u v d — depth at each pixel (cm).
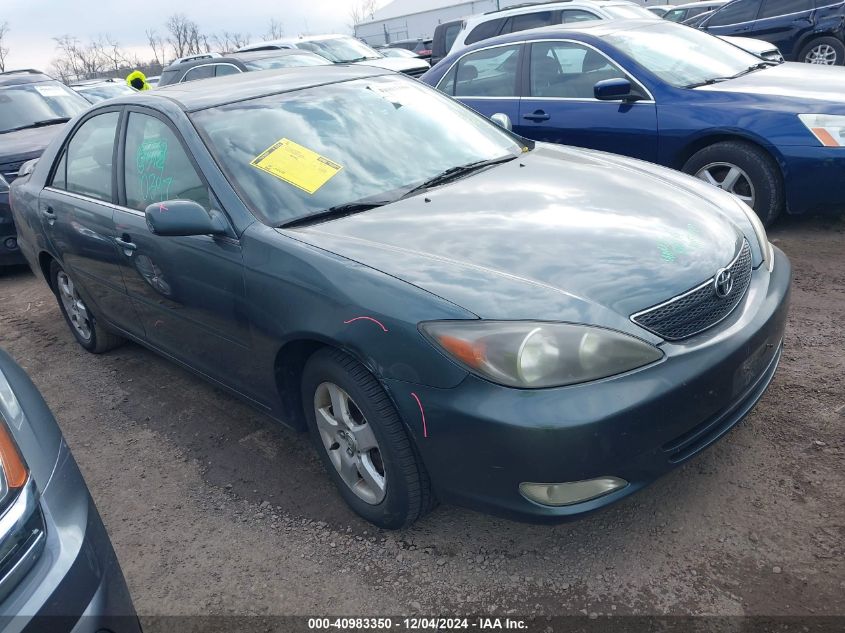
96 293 412
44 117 847
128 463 341
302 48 1255
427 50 2142
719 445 289
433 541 261
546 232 259
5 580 159
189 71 1134
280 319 264
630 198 290
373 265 245
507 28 849
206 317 311
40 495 179
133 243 345
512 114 626
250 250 277
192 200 308
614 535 252
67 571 169
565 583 235
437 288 229
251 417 366
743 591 221
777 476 268
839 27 1148
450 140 354
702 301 239
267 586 252
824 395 313
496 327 214
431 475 234
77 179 410
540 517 217
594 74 580
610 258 243
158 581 262
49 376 453
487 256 245
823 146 470
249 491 306
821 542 235
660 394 215
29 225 456
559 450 206
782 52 1218
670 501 264
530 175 321
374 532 270
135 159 354
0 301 630
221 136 316
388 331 228
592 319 218
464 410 214
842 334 365
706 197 310
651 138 542
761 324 250
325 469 310
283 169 305
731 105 508
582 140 583
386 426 237
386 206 294
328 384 262
